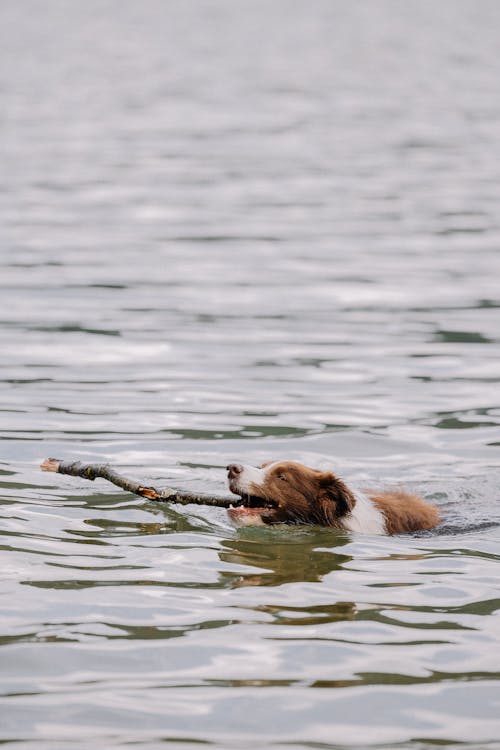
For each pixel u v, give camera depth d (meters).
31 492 15.09
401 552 13.29
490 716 9.09
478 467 16.69
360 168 48.19
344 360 22.30
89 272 29.83
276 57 97.69
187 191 42.62
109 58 95.94
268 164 48.88
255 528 14.11
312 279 29.31
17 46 105.12
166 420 18.56
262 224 36.66
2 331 24.19
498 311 26.20
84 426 18.16
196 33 119.88
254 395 20.00
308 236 34.81
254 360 22.22
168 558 12.79
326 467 16.56
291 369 21.62
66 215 37.94
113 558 12.73
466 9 150.38
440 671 9.88
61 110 66.00
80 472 15.06
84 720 8.97
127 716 9.04
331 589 11.88
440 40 112.94
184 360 22.16
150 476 15.86
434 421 18.75
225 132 58.16
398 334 24.27
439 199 41.28
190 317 25.48
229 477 14.47
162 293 27.70
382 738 8.74
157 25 128.75
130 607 11.24
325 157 51.00
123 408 19.16
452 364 22.11
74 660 10.01
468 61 95.06
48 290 27.89
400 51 103.19
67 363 21.84
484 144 54.91
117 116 63.84
